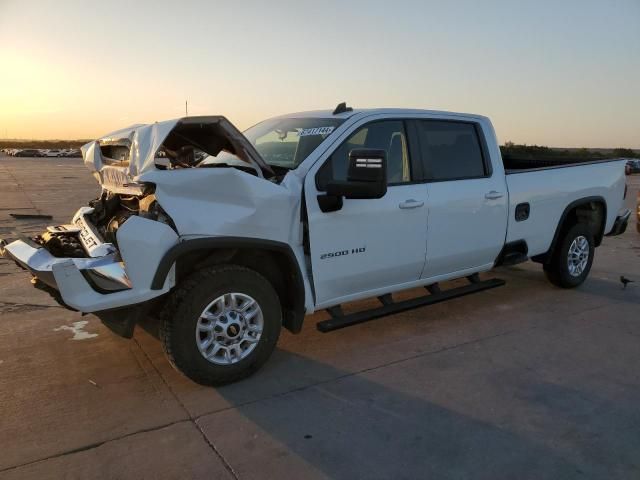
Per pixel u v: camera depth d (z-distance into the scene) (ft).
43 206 49.08
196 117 11.49
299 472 9.35
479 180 16.74
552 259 20.42
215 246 11.51
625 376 13.29
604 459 9.82
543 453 10.00
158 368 13.43
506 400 12.01
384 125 14.94
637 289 21.26
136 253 10.85
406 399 12.02
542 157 25.03
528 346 15.16
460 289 17.08
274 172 13.47
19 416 11.09
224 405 11.65
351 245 13.80
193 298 11.60
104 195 15.10
